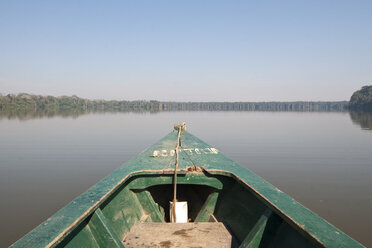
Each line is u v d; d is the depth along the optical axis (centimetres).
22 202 1072
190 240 339
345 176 1479
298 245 232
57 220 224
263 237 262
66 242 232
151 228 373
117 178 372
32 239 190
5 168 1631
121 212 374
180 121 6744
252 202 355
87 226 273
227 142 2888
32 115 9850
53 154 2100
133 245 326
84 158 1950
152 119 7706
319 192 1214
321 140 3069
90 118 8012
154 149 690
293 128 4788
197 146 746
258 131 4197
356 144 2730
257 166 1733
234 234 367
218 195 452
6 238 797
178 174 429
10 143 2703
